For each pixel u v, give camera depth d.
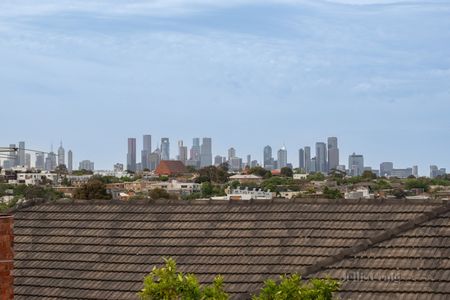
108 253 28.84
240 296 25.39
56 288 27.81
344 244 26.94
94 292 27.20
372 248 26.36
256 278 26.23
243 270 26.67
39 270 28.78
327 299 19.69
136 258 28.31
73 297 27.19
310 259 26.61
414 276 24.98
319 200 29.06
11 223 21.72
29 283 28.25
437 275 24.88
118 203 31.36
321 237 27.41
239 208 29.58
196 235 28.69
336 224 27.88
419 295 24.31
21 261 29.31
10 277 21.67
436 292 24.27
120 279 27.55
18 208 32.12
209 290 19.44
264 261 26.89
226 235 28.38
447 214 27.14
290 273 26.05
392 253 25.98
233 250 27.64
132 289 26.97
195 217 29.59
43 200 32.56
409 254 25.81
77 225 30.61
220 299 19.33
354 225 27.69
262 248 27.44
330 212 28.50
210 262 27.28
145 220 30.06
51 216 31.45
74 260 28.91
